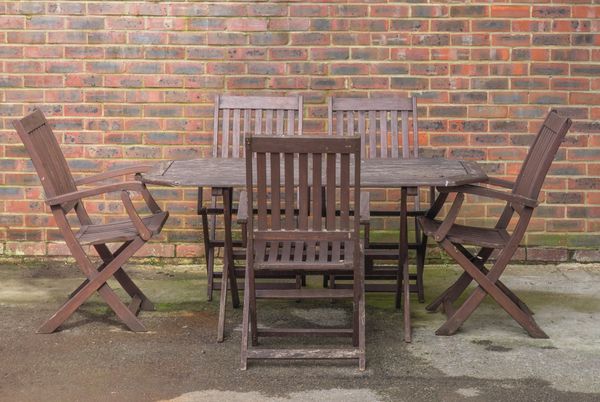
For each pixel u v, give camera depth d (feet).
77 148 20.26
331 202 14.11
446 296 17.06
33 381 13.99
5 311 17.21
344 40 19.97
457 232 16.34
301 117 18.58
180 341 15.70
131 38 20.03
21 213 20.42
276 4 19.92
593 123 20.06
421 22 19.93
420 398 13.34
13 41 20.07
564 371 14.32
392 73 20.03
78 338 15.81
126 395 13.47
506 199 15.30
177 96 20.12
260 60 20.02
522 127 20.12
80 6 19.99
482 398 13.33
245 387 13.74
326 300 17.94
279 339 15.72
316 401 13.23
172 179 15.25
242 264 20.43
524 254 20.35
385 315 17.11
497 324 16.53
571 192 20.21
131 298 17.84
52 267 20.17
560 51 19.97
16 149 20.29
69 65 20.11
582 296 18.25
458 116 20.10
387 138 19.76
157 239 20.44
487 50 19.97
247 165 13.88
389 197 20.13
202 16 19.97
